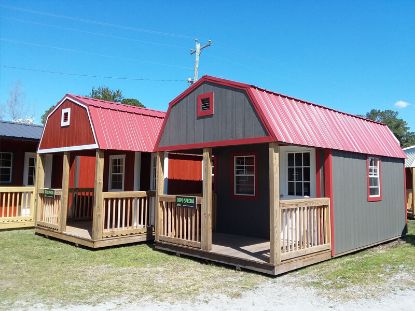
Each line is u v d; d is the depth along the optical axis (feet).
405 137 201.67
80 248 33.99
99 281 23.26
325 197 28.99
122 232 34.94
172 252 31.71
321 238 28.35
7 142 48.39
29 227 46.26
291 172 32.17
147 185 42.42
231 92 27.99
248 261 25.46
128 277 24.23
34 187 46.73
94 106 36.37
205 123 29.73
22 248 33.71
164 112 45.50
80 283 22.76
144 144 37.73
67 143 38.75
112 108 37.86
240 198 36.27
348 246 30.63
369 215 34.01
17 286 22.04
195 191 44.75
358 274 24.62
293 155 32.12
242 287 22.02
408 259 29.17
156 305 18.94
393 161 39.60
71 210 48.01
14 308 18.34
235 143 27.20
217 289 21.65
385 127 42.57
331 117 32.78
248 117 26.50
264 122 25.23
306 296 20.33
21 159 49.83
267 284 22.58
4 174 48.21
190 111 31.24
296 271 25.46
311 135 27.71
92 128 35.01
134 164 41.70
